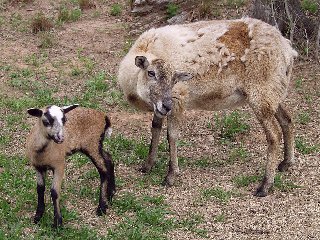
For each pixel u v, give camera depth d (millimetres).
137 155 3500
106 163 2938
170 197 3104
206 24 3238
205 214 2969
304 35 4742
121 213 2939
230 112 4031
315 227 2869
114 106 4094
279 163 3439
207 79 3160
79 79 4434
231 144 3668
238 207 3031
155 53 3168
